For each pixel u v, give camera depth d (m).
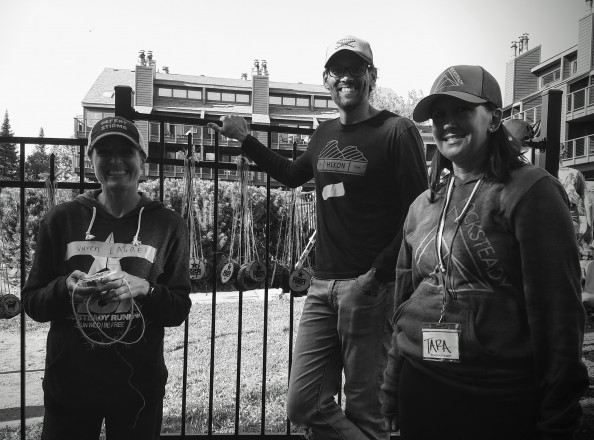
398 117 2.21
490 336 1.37
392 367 1.71
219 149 2.75
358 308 2.19
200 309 7.31
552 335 1.28
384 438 2.29
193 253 2.61
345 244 2.23
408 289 1.72
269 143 2.78
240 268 2.70
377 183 2.18
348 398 2.31
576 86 21.67
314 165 2.38
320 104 37.97
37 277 1.79
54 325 1.79
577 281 1.30
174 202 7.45
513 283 1.37
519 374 1.34
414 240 1.61
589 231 4.21
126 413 1.76
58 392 1.73
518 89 26.03
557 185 1.34
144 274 1.80
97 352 1.74
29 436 3.08
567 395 1.27
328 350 2.35
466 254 1.40
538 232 1.30
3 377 4.53
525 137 3.28
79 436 1.76
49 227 1.83
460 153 1.46
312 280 2.41
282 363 4.78
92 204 1.85
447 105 1.46
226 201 6.03
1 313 2.38
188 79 36.62
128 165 1.82
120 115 2.53
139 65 33.53
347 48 2.13
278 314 6.95
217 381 4.28
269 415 3.50
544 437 1.29
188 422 3.35
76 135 30.25
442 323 1.44
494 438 1.36
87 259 1.78
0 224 2.77
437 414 1.46
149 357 1.80
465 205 1.45
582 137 20.31
